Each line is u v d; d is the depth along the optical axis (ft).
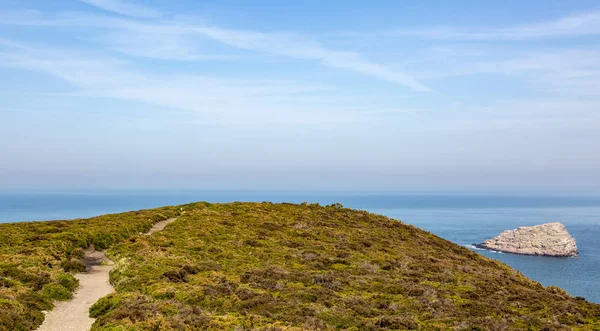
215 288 89.35
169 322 64.85
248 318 71.00
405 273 124.16
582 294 367.45
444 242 211.82
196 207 235.20
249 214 196.95
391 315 81.56
